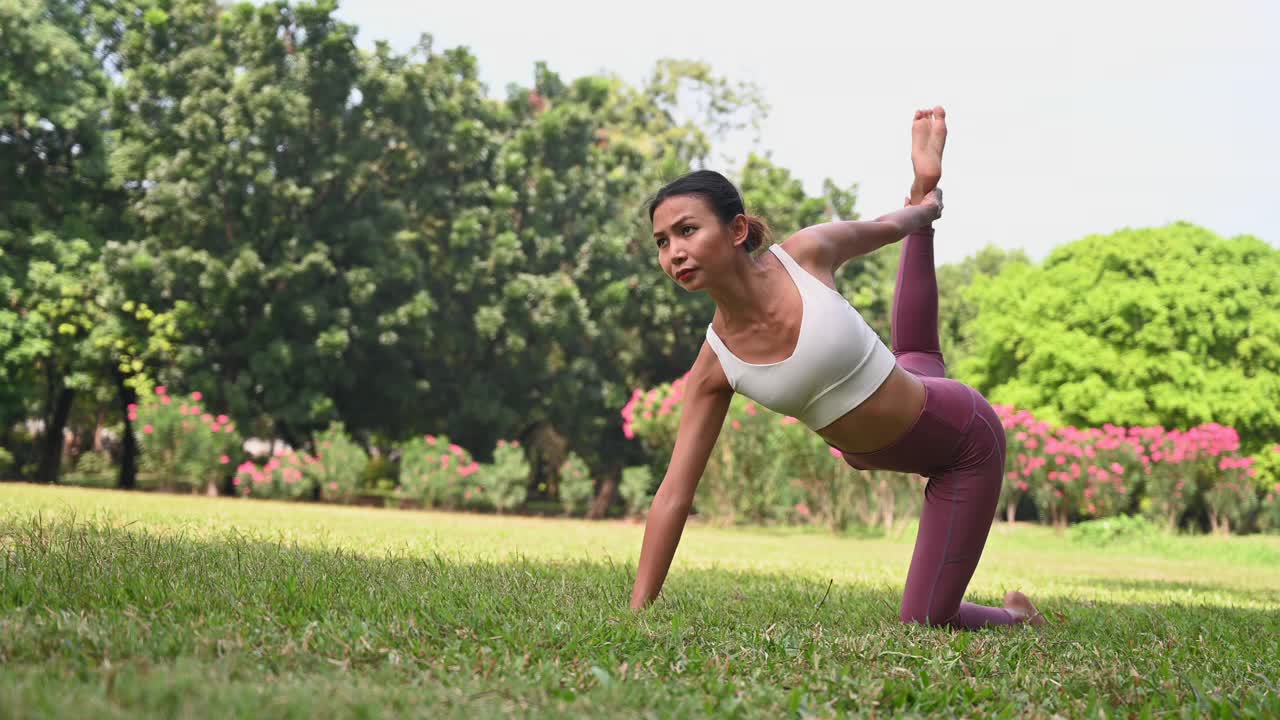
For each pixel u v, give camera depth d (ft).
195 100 61.52
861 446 11.13
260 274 61.36
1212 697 7.75
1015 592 12.85
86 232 64.75
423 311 64.49
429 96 69.41
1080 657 9.32
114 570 9.85
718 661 7.87
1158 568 34.09
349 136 67.10
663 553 11.03
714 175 10.09
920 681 7.70
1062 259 92.94
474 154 70.08
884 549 36.78
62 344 63.52
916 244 12.25
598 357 76.79
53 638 6.69
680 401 50.85
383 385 70.54
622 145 79.25
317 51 64.13
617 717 5.97
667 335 82.17
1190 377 79.92
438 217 72.90
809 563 25.18
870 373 10.52
